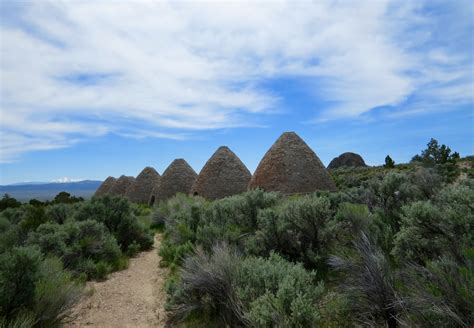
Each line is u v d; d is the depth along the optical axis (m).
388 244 4.94
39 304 4.44
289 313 3.52
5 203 23.20
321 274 5.50
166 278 7.49
